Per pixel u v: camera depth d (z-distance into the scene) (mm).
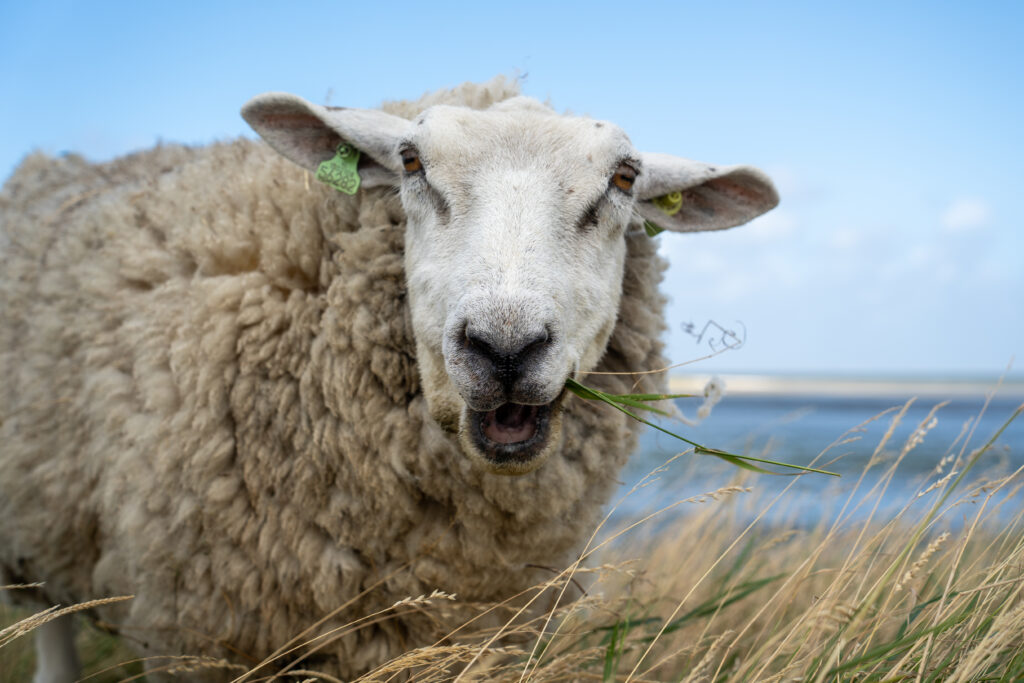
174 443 2875
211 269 3025
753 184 3285
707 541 4383
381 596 2822
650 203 3346
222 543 2854
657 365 3330
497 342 2311
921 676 2217
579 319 2672
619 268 2967
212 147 3756
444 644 2803
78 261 3387
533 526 2859
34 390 3309
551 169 2701
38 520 3320
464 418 2521
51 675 3891
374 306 2834
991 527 3150
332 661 2832
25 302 3492
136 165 3979
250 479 2832
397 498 2770
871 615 2701
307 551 2783
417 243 2770
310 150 3119
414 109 3357
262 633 2869
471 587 2855
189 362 2889
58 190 3977
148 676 3174
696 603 3744
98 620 3445
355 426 2773
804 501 4816
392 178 3041
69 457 3213
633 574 3057
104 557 3152
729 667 2977
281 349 2846
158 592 2941
